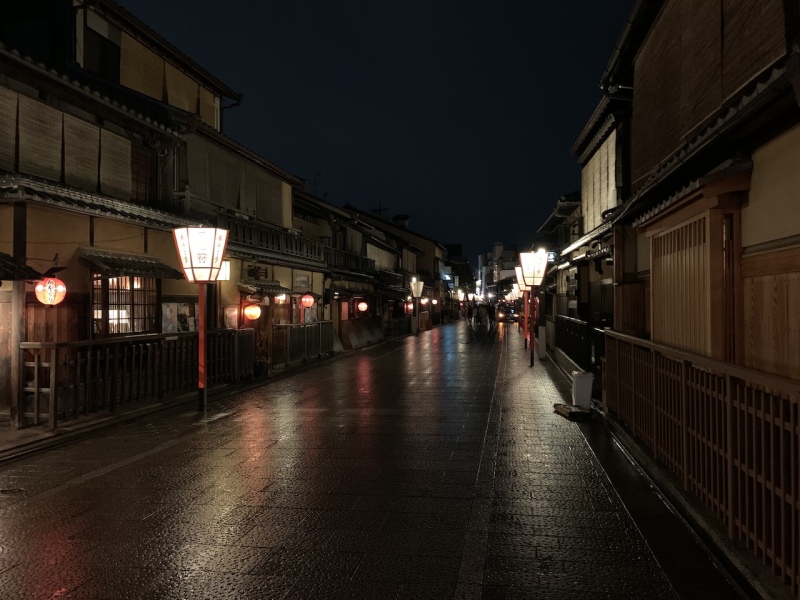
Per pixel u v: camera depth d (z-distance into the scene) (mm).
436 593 4348
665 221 7414
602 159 18203
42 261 10234
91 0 14062
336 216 30844
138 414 11453
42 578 4664
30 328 10242
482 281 128875
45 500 6574
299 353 21750
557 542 5250
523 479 7184
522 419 10984
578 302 19484
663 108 8609
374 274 37250
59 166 11305
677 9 7828
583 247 19703
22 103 10445
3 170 10000
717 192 5465
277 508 6238
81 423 10227
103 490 6910
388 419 11133
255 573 4715
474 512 6055
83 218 11312
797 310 4422
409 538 5395
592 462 7941
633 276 10766
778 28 4703
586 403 11391
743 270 5453
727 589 4328
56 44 13719
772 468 4117
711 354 5625
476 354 25922
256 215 20797
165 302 14102
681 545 5141
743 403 4652
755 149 5156
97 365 10758
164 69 17656
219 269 11945
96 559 5008
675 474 6652
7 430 9641
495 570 4711
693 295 6316
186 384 13891
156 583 4559
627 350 9297
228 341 15938
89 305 11234
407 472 7559
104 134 12641
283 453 8602
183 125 15312
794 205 4449
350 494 6684
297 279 23578
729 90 5840
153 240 13703
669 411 6824
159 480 7301
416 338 38219
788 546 3959
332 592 4387
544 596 4270
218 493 6766
